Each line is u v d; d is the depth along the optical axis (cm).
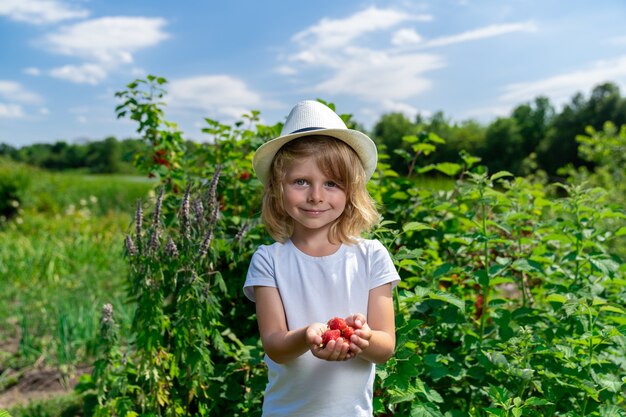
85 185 1802
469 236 261
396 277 171
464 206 323
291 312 163
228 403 274
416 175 361
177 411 259
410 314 254
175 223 304
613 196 741
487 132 4016
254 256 174
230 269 302
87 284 642
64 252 781
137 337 250
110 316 266
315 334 141
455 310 248
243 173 337
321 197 163
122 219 1169
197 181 323
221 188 330
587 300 252
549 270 281
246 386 264
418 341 241
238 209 339
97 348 441
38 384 416
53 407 371
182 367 269
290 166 165
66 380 416
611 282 273
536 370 226
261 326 164
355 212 173
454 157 3794
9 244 855
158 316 241
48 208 1361
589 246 267
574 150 3697
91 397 316
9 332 516
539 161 3797
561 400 235
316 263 167
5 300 612
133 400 286
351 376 162
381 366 199
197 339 242
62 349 438
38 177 1617
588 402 222
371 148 177
